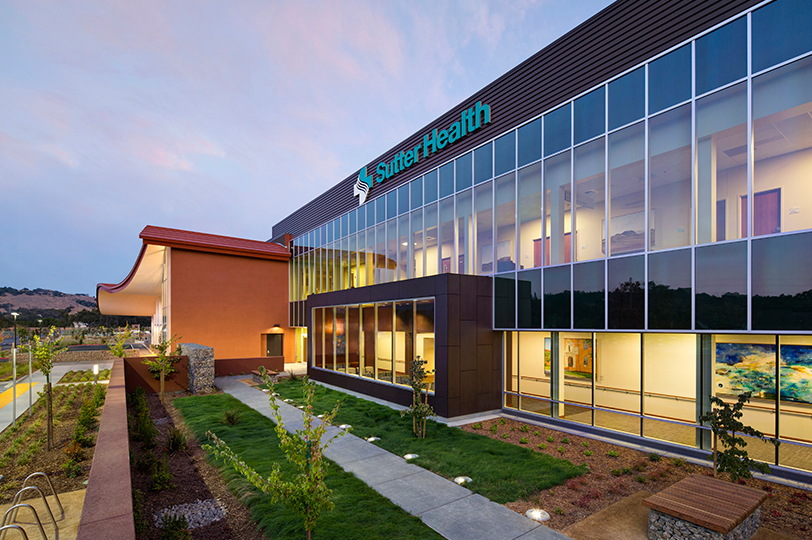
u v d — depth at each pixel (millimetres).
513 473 8391
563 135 12258
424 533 6090
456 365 12961
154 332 45969
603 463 9172
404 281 15047
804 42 8016
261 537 5992
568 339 12445
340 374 18984
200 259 26656
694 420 9945
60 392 17656
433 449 9930
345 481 8008
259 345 28703
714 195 9055
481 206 14820
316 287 26922
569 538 6016
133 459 8430
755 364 9797
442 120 17000
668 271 9680
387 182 20297
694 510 5594
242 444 10352
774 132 8297
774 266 8125
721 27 9156
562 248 12086
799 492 7641
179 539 5453
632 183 10539
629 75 10766
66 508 7027
